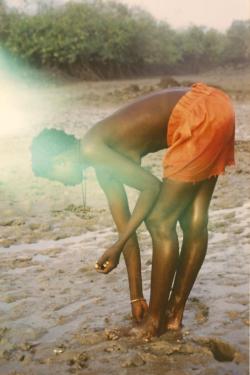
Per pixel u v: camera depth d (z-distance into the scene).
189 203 3.82
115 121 3.70
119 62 37.75
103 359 3.60
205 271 5.13
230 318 4.16
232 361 3.57
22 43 32.69
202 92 3.65
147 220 3.72
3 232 6.46
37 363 3.59
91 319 4.19
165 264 3.73
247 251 5.65
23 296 4.64
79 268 5.25
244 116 17.69
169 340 3.83
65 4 36.06
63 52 33.50
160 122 3.68
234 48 44.28
